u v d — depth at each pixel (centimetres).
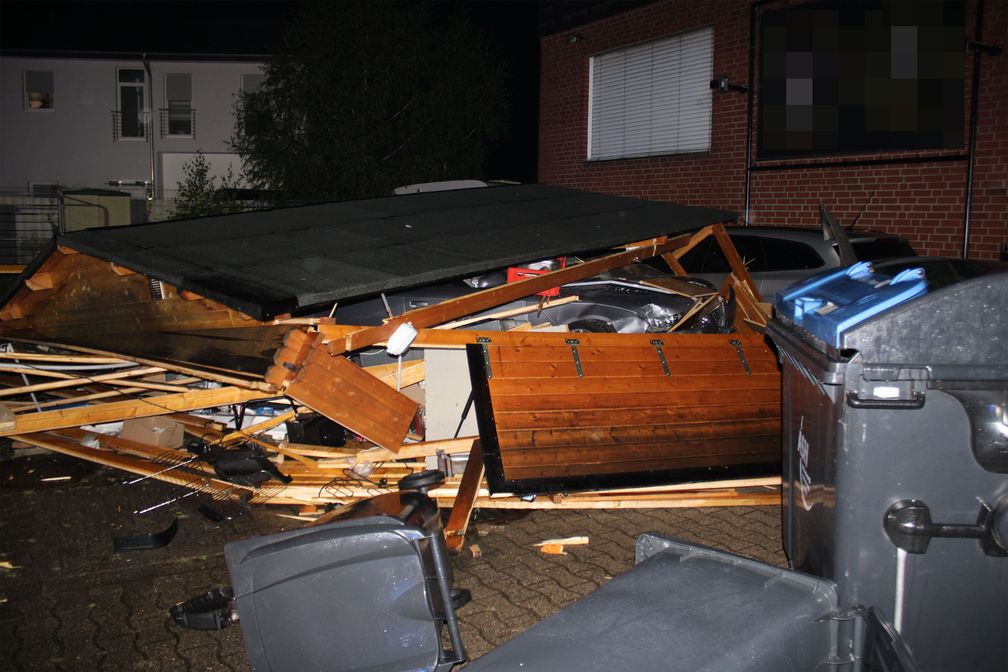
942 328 225
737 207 1312
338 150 1669
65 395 648
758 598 213
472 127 1841
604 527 493
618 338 546
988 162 993
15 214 2277
